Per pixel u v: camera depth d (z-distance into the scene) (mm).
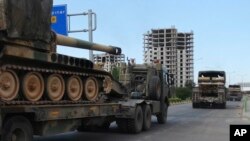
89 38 27312
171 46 108562
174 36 108750
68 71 13484
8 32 10656
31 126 11289
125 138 16562
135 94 21203
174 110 41406
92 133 18234
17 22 10969
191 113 35656
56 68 12867
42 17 12000
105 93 16156
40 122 11836
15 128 10641
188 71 108938
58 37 13586
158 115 23406
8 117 10570
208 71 47406
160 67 22969
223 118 29203
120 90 17891
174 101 64875
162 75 23062
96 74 15406
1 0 10586
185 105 56688
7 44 10758
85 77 14750
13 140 10625
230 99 86375
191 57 108812
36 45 11789
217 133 18828
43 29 12062
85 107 14078
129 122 17969
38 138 16359
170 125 22812
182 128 21047
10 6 10742
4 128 10336
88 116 14273
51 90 12719
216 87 46469
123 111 17797
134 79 21828
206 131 19672
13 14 10836
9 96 10945
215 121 26219
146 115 19531
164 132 18984
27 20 11336
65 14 25000
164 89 23438
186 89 82812
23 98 11602
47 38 12281
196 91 46688
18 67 11117
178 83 108062
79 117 13641
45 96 12523
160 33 109125
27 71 11656
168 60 108312
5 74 10820
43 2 12039
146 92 21484
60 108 12531
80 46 15188
